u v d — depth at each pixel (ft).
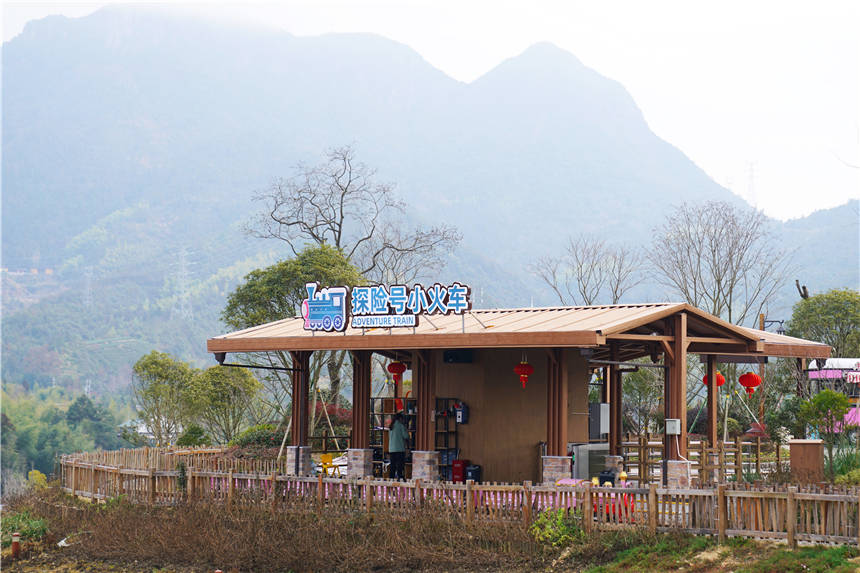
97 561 63.31
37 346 539.70
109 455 82.23
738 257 146.51
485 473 78.28
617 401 79.41
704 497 52.16
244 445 111.04
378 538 58.29
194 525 64.95
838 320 145.69
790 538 47.98
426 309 67.41
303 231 150.51
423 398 73.20
